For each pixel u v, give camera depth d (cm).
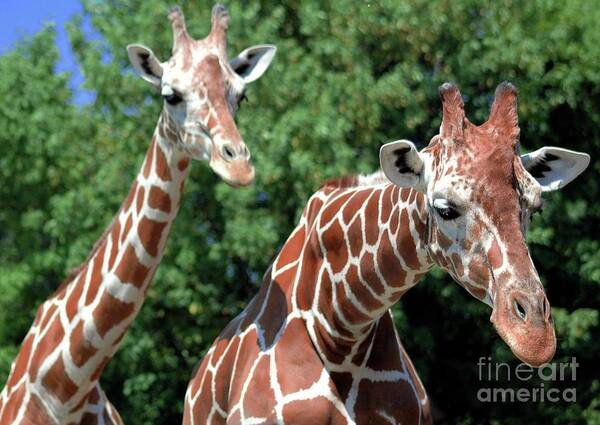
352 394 607
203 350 1515
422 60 1566
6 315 1639
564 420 1487
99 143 1504
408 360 667
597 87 1507
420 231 547
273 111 1410
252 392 608
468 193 508
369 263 579
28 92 1622
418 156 533
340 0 1452
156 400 1519
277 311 629
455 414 1571
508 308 487
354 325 595
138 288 707
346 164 1349
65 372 711
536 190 516
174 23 716
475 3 1473
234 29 1403
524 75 1482
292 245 648
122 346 1432
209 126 679
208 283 1459
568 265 1488
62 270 1562
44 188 1684
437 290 1424
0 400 744
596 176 1525
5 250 1764
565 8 1531
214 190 1438
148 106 1456
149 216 703
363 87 1405
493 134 518
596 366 1503
